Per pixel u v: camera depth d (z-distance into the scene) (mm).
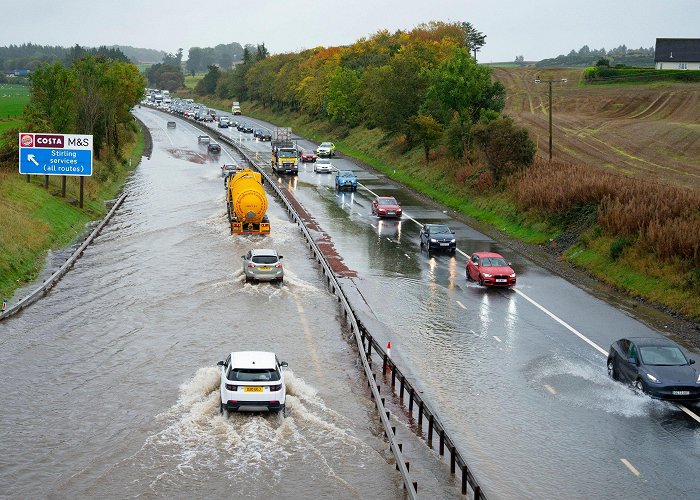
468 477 18641
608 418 23891
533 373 27750
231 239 51500
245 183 54344
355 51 156125
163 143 125688
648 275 39438
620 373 26969
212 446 21172
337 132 129875
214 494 18656
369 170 95375
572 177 56531
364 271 43375
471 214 62969
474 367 28250
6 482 18984
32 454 20547
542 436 22562
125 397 24625
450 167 77750
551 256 48219
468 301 37375
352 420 23266
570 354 29891
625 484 19797
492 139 65438
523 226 55219
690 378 25203
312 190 77188
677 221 41719
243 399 22359
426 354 29609
